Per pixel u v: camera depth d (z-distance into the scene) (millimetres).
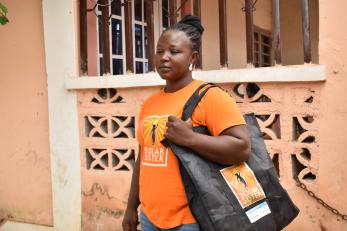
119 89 3293
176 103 1867
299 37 7691
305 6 2652
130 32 3236
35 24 3574
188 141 1738
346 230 2631
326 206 2674
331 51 2584
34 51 3600
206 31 5531
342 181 2613
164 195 1838
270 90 2791
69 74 3441
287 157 2777
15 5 3641
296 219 2771
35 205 3734
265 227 1785
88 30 3980
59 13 3436
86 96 3412
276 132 2900
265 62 7617
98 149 3453
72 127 3480
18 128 3736
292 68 2672
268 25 7543
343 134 2588
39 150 3668
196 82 1918
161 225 1865
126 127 3312
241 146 1743
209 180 1737
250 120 2018
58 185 3586
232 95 2900
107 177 3389
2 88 3768
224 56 2920
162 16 5105
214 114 1775
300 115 2717
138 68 4887
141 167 1981
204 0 5465
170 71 1887
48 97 3545
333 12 2566
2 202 3881
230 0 6168
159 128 1859
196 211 1759
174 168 1820
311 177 2771
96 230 3455
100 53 4211
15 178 3801
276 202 1874
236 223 1716
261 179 1857
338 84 2582
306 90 2686
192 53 1933
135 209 2242
